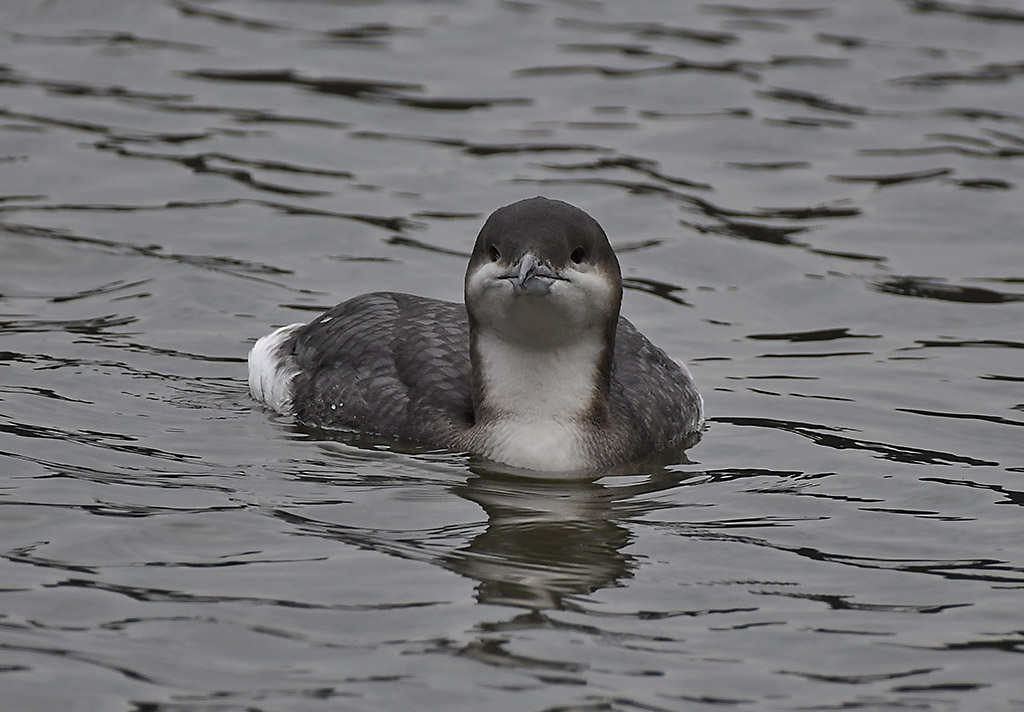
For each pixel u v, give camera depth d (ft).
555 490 38.83
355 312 45.65
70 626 30.19
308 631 30.27
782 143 66.49
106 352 47.44
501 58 74.23
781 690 28.60
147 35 75.46
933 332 51.13
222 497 37.09
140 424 42.24
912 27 77.77
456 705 27.68
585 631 30.68
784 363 48.70
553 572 33.47
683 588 32.83
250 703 27.63
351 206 59.72
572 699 27.99
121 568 32.81
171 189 60.54
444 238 57.26
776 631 30.91
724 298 53.93
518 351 40.70
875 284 54.80
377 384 43.11
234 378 46.65
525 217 39.06
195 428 42.32
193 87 70.13
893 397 45.80
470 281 40.37
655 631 30.76
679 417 43.24
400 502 37.50
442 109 68.85
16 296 51.55
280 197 60.29
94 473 38.14
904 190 62.28
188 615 30.78
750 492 38.73
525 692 28.17
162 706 27.50
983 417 44.09
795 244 57.82
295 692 27.99
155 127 66.08
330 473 39.37
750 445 42.32
